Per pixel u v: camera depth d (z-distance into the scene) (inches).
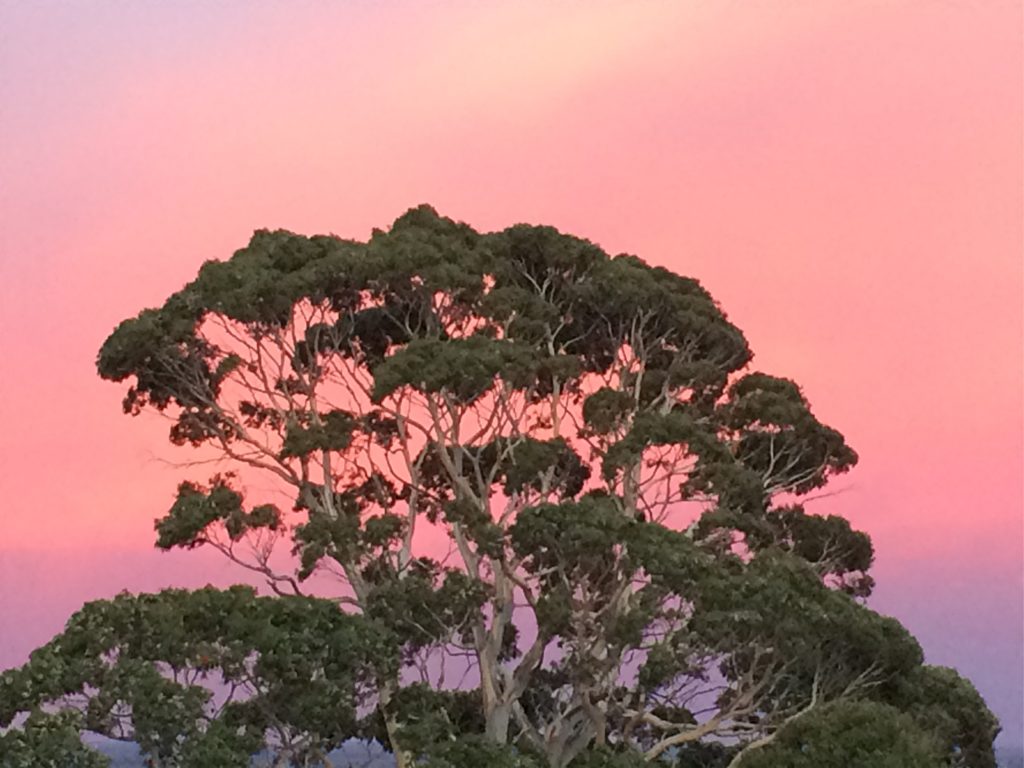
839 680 1971.0
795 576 1924.2
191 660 1796.3
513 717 2217.0
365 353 2285.9
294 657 1802.4
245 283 2158.0
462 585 1994.3
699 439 2169.0
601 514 1881.2
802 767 1774.1
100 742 1786.4
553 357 2167.8
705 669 1973.4
